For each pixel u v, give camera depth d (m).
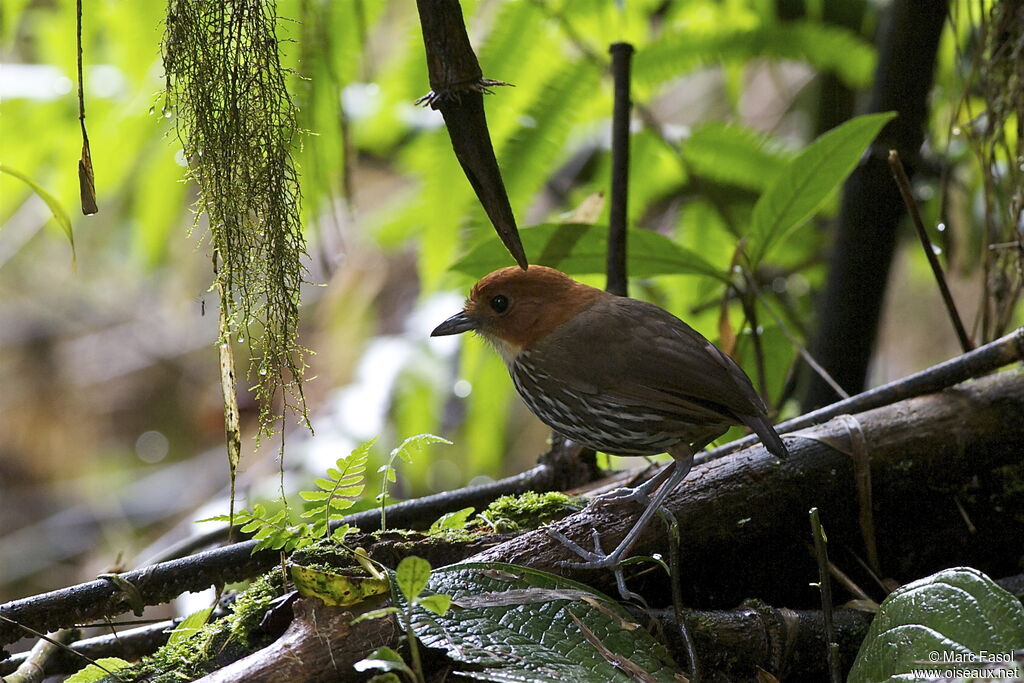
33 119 9.73
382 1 8.54
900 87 8.60
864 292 8.83
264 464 11.41
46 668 6.46
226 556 6.55
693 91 15.90
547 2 9.17
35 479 18.34
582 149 11.71
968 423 6.77
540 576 5.76
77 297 18.84
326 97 8.26
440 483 12.19
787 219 7.83
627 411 7.12
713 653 5.95
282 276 5.75
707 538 6.48
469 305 7.78
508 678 5.09
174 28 5.53
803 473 6.60
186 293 16.38
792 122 14.96
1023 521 7.05
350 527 6.43
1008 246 7.63
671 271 8.08
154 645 6.82
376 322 13.58
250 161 5.64
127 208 13.73
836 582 6.90
